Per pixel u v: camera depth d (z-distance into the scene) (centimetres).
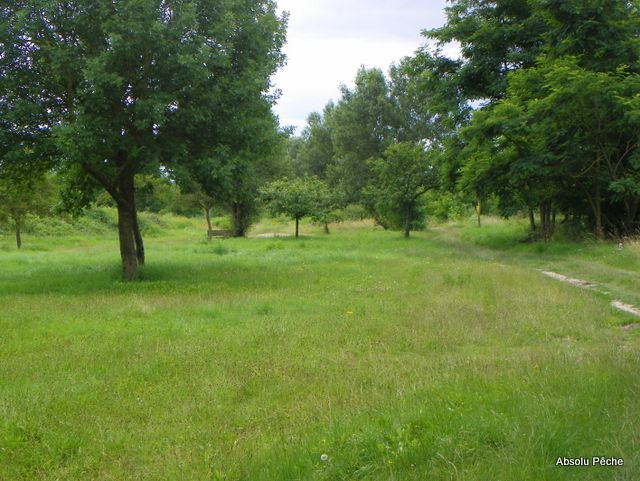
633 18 2011
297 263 1817
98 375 590
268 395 520
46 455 409
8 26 1227
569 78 1750
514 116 1958
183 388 544
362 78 5394
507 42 2455
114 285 1324
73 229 4059
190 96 1355
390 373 563
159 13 1266
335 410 461
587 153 1956
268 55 1596
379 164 3359
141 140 1334
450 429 390
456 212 4719
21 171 1510
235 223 4050
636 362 539
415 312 884
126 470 385
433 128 5297
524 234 2628
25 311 973
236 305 998
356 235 3725
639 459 335
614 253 1545
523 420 395
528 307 905
